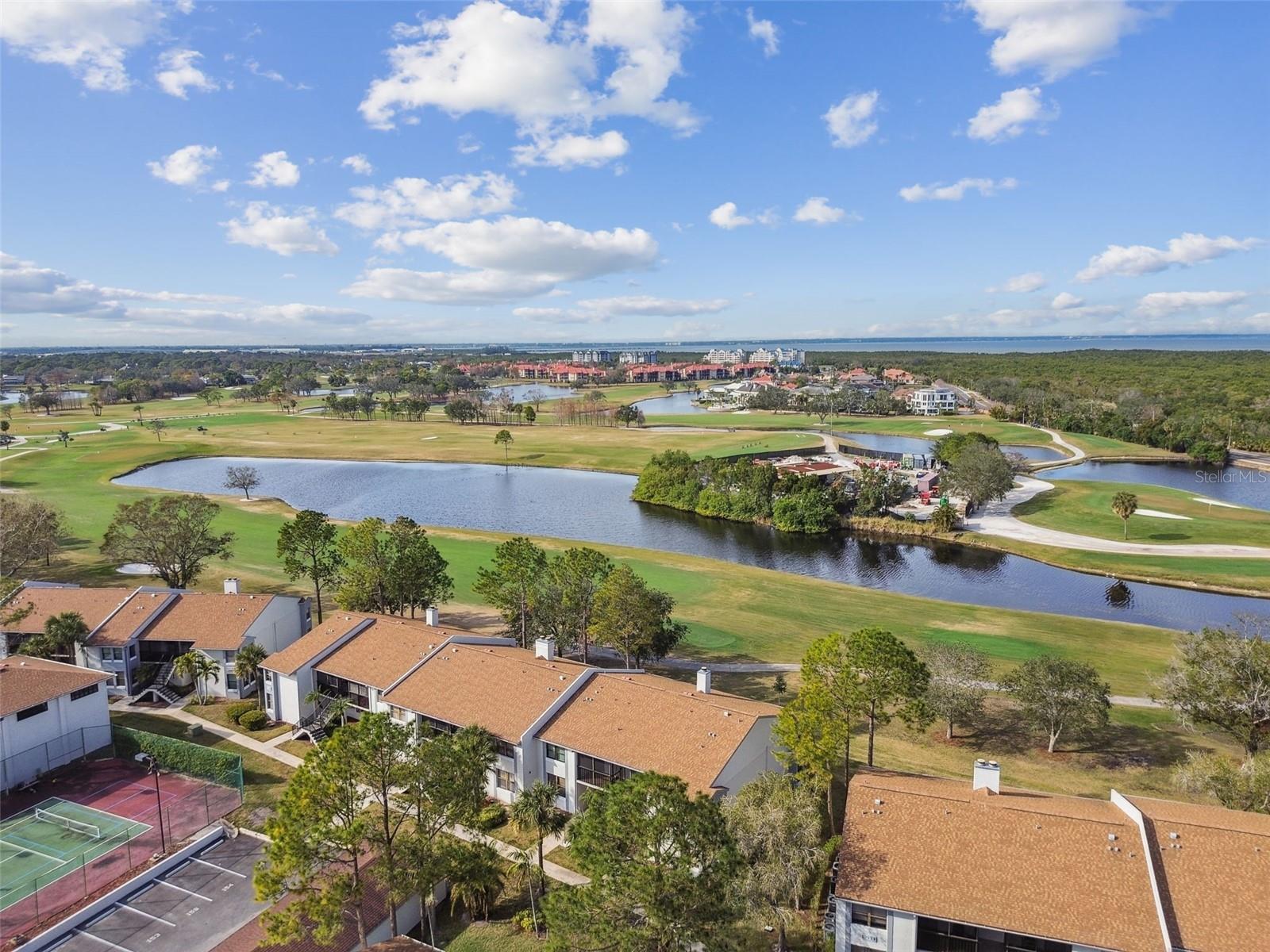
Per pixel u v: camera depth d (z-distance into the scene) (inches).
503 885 1520.7
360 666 2188.7
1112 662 2775.6
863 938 1221.7
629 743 1696.6
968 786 1478.8
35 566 3769.7
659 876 1029.8
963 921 1144.2
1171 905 1126.4
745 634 3031.5
